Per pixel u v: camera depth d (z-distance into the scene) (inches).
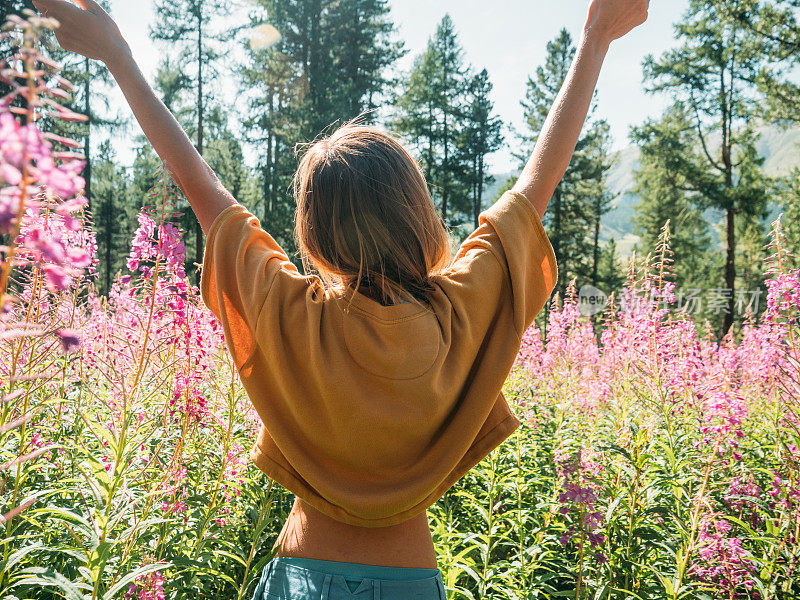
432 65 1667.1
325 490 50.8
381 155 55.2
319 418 50.6
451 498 194.9
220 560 131.0
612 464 160.1
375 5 1610.5
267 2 1487.5
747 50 1128.2
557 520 165.9
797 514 138.0
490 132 1668.3
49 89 31.0
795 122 1133.7
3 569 82.0
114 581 88.7
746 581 130.8
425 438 51.5
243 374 55.4
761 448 182.5
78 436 123.3
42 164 30.1
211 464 129.8
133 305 139.7
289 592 52.6
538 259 61.0
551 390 271.0
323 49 1544.0
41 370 107.1
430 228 56.1
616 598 138.9
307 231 55.6
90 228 114.3
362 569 52.1
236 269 56.5
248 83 1492.4
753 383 270.8
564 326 296.8
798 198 1141.7
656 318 179.8
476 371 55.2
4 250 32.1
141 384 106.6
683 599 139.7
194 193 63.3
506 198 61.0
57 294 107.5
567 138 64.0
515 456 195.2
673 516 145.8
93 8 62.1
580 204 1654.8
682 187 1233.4
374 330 50.4
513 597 130.8
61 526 104.9
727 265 1181.1
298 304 52.5
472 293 54.6
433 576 54.5
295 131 1314.0
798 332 160.6
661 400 169.3
